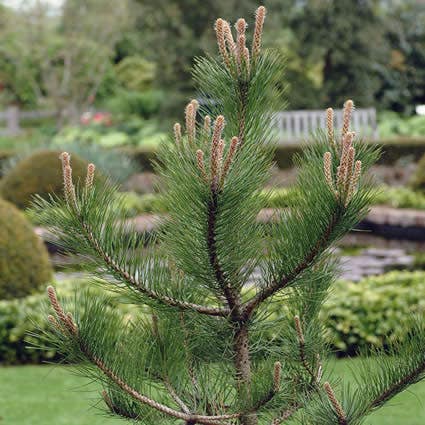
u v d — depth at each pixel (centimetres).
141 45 2747
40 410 569
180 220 258
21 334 691
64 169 251
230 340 283
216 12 2605
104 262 262
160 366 287
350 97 2627
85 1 2914
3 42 2916
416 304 697
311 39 2572
